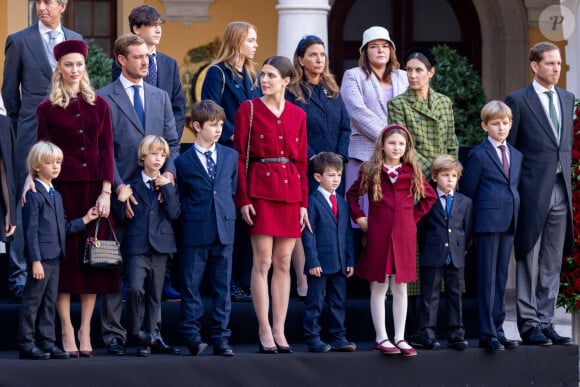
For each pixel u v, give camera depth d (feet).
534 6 102.99
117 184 54.95
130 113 56.80
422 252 59.41
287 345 56.90
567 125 61.52
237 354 55.57
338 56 104.88
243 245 58.65
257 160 56.65
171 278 63.98
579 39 71.56
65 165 54.24
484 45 104.78
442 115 61.67
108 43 98.58
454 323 59.52
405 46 105.70
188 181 55.88
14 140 57.98
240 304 60.70
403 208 57.77
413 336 59.98
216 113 55.93
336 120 61.26
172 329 59.16
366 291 66.90
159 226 55.21
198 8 98.12
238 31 61.36
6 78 60.13
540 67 61.21
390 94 63.05
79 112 54.44
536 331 60.95
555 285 61.87
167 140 58.18
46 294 53.06
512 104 61.46
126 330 58.03
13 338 57.62
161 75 61.11
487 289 59.67
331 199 58.39
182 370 53.83
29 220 52.42
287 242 56.70
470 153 60.85
